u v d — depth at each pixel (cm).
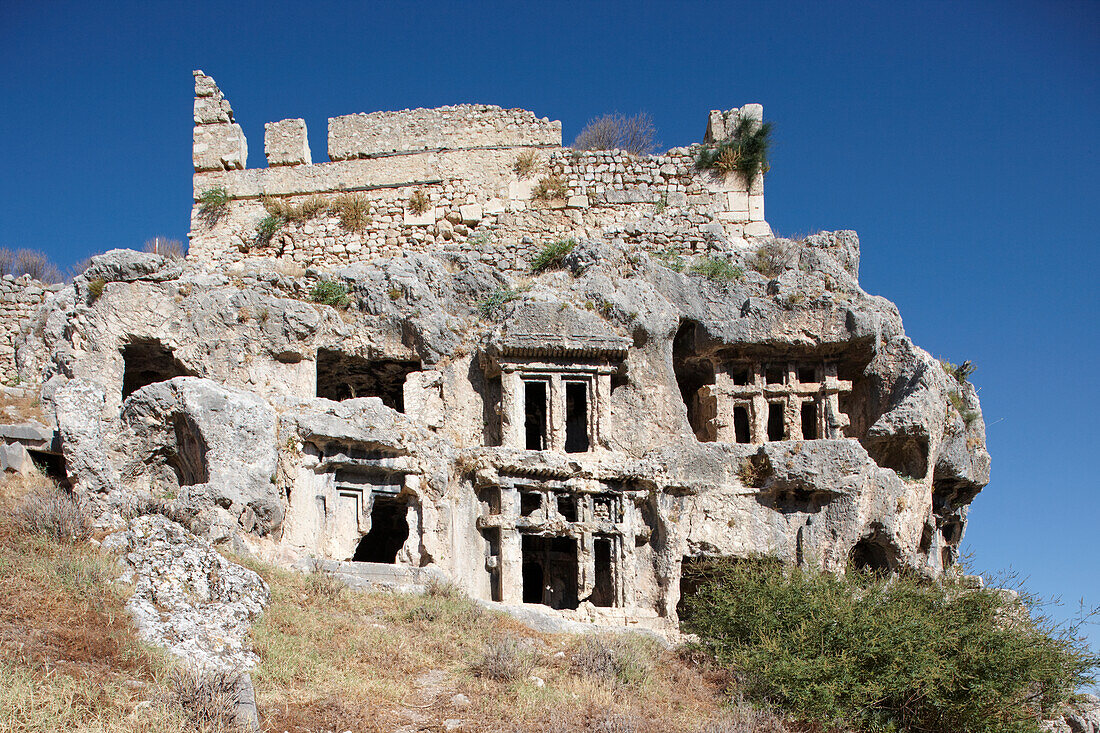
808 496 2836
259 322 2752
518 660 1966
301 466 2495
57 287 3195
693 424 3216
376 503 2772
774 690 2064
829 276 3145
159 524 1992
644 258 3100
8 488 2394
